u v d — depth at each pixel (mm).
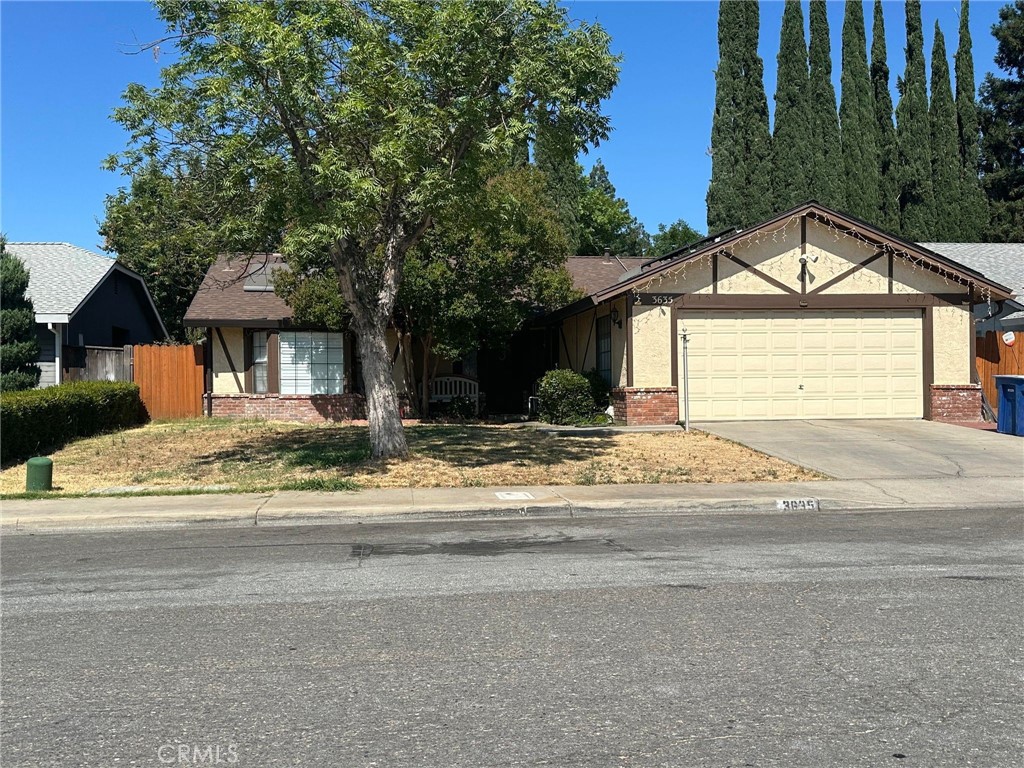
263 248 14859
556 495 12102
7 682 5215
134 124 13242
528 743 4312
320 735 4426
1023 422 17219
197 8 13016
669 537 9656
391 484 12914
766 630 6078
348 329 22484
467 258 20297
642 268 21156
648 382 19312
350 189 12164
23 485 13289
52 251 26766
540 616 6461
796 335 19719
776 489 12617
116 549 9320
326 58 13094
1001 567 7996
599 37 13570
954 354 19938
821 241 19703
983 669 5297
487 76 13680
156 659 5605
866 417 19844
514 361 27375
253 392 23406
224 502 11664
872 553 8664
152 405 23250
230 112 12977
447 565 8266
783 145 39281
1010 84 40562
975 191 40000
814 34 40094
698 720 4570
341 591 7289
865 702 4797
